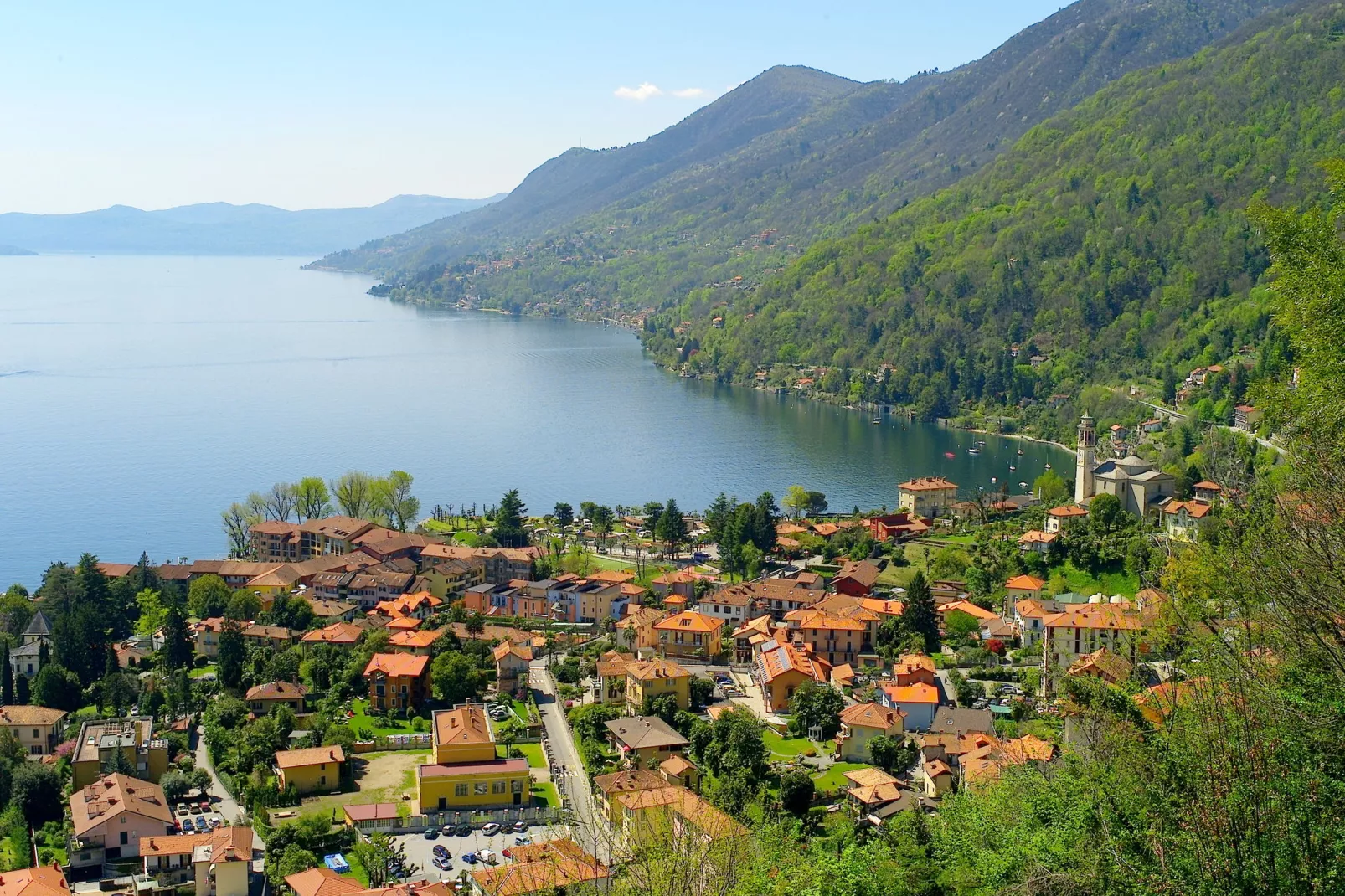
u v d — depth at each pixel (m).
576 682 185.62
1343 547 50.84
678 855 70.81
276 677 180.75
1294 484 59.16
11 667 183.38
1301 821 44.78
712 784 135.62
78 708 179.38
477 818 132.12
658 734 147.12
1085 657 152.25
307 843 127.12
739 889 68.25
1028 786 74.56
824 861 79.81
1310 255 68.31
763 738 153.62
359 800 141.50
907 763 138.00
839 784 134.38
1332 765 47.12
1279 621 53.47
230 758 153.38
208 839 125.12
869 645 195.00
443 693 174.88
